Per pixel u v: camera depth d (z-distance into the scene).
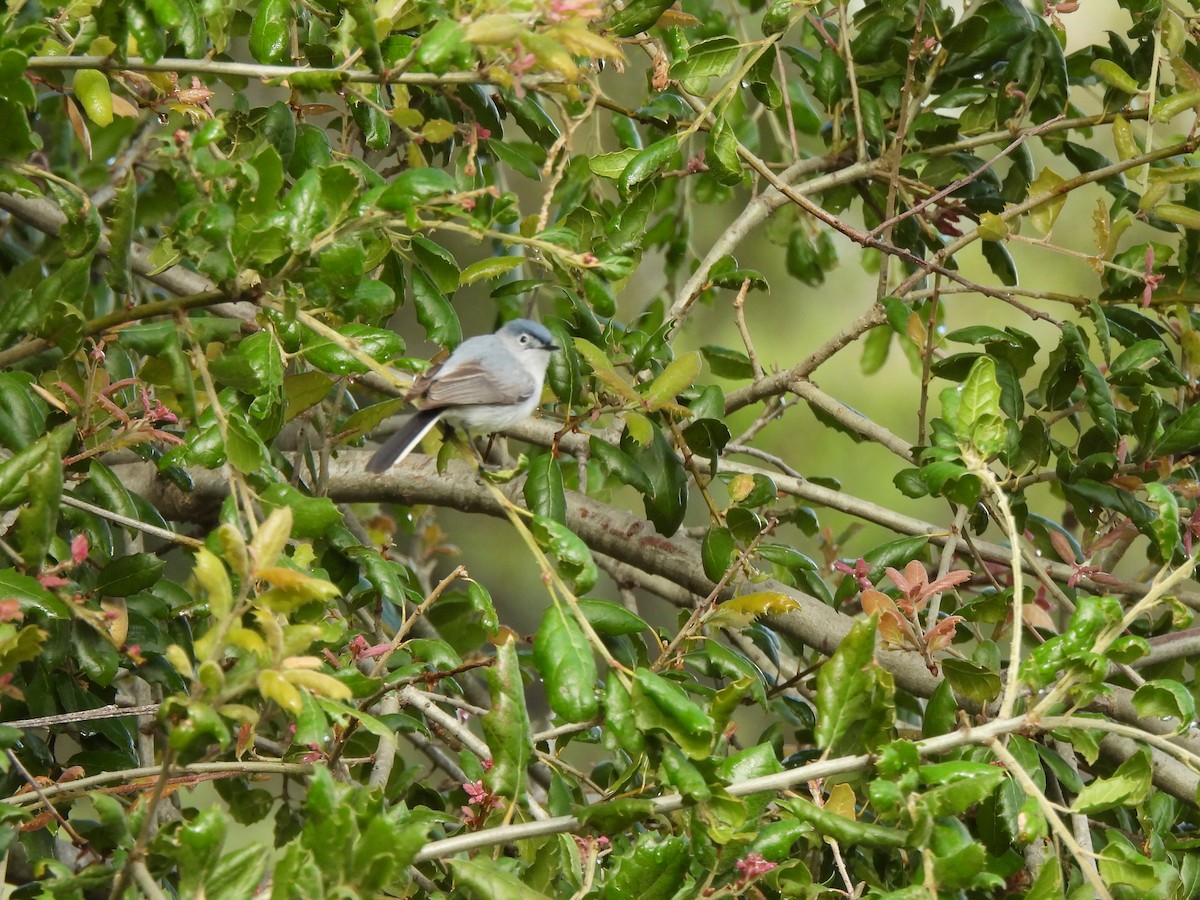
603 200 11.60
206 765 6.82
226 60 9.34
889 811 5.66
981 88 10.96
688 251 13.80
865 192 11.73
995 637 9.57
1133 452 9.74
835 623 9.48
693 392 10.09
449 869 6.72
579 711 5.94
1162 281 9.98
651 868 5.95
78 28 7.28
